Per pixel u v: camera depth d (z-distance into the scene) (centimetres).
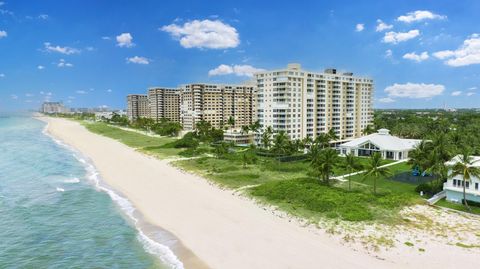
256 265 3506
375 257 3581
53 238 4403
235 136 14612
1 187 7019
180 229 4575
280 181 6819
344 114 14350
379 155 6022
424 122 16938
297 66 12794
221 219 4878
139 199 6050
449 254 3612
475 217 4750
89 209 5547
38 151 12594
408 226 4406
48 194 6469
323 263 3488
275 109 12300
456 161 5738
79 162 10112
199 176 7756
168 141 15512
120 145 14238
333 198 5522
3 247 4150
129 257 3825
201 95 19788
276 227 4494
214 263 3588
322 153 6831
